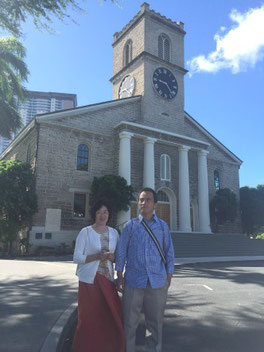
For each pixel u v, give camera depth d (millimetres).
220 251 21234
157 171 27016
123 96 30750
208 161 31719
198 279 10859
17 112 17922
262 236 37344
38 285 8141
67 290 7496
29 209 19453
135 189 25297
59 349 4168
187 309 6844
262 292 8727
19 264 13297
